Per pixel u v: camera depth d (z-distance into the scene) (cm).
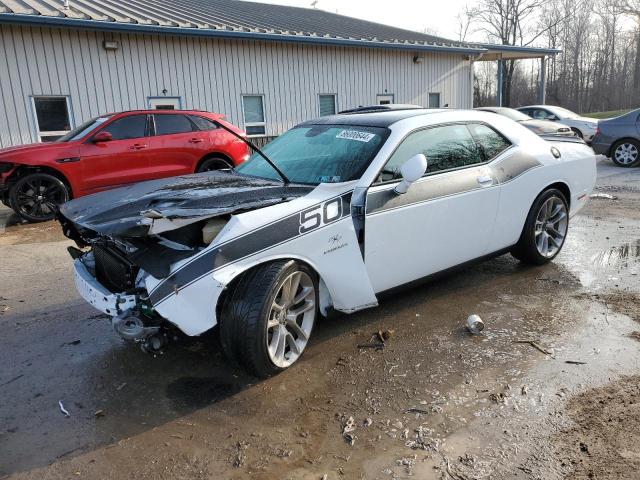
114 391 322
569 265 535
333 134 421
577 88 5166
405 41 1708
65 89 1119
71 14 1095
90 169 841
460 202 417
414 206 383
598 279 492
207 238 299
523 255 514
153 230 284
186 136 933
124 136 880
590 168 552
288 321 334
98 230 297
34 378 340
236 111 1390
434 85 1894
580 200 546
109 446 270
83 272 347
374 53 1678
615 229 686
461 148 435
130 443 272
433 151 412
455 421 282
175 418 292
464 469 246
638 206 831
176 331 310
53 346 385
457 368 337
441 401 300
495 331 388
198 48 1297
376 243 365
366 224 356
